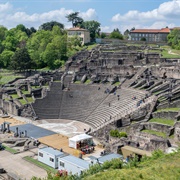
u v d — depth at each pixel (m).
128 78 104.50
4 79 144.25
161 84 88.81
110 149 65.06
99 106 95.06
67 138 76.94
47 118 98.50
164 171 36.31
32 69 156.88
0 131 84.06
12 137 77.50
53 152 59.41
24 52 151.38
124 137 68.62
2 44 192.00
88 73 117.38
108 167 41.12
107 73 115.31
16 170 56.22
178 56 123.44
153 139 60.41
